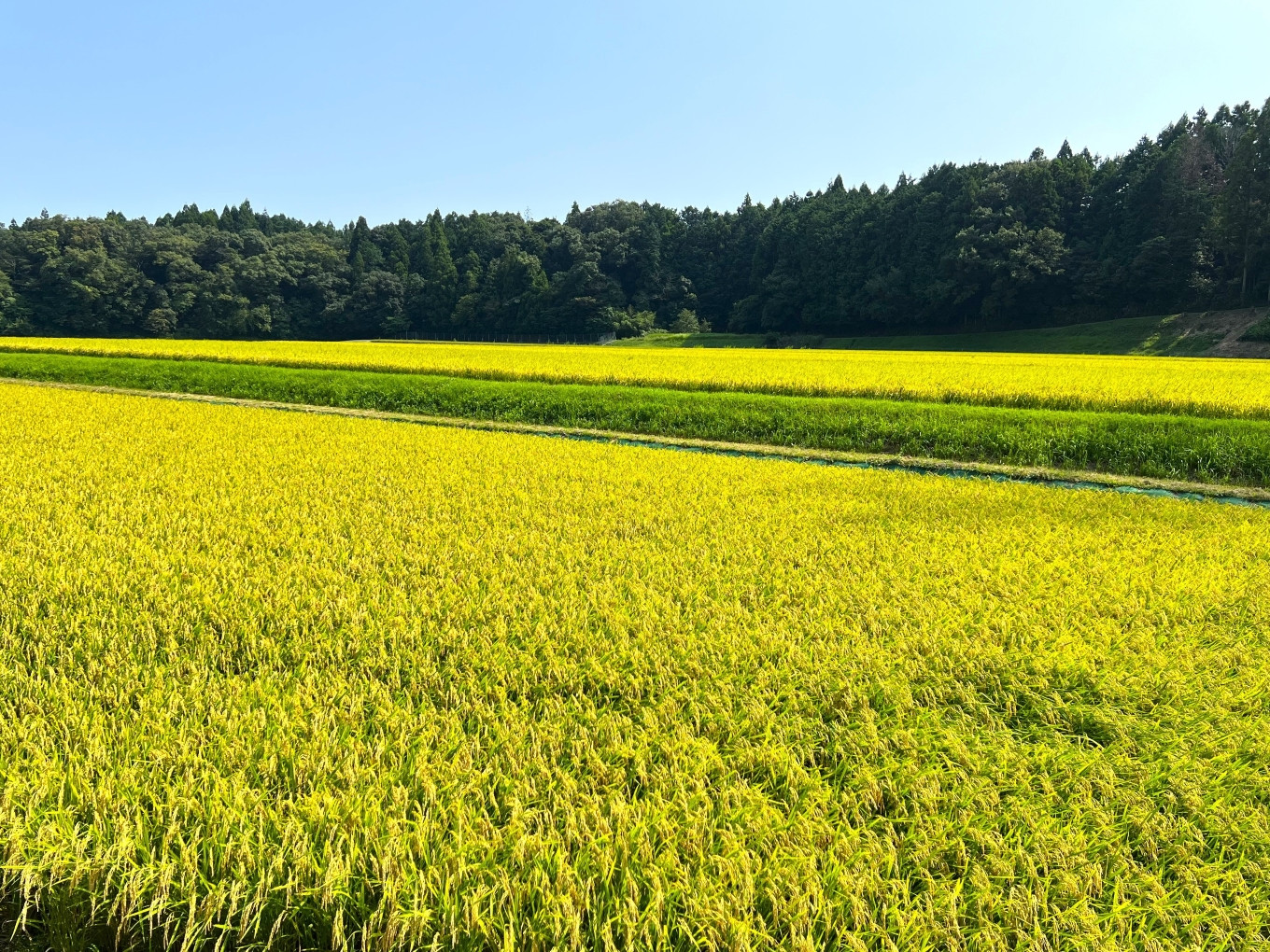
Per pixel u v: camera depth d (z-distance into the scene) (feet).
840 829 9.30
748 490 30.17
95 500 25.61
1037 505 27.89
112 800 9.20
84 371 86.89
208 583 16.75
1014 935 8.11
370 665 13.30
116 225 325.62
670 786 10.01
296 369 85.92
